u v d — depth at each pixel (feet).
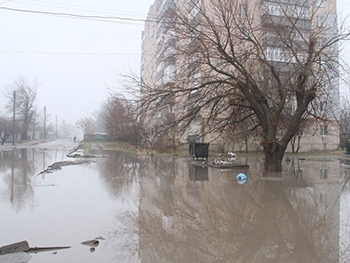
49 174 45.19
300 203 26.18
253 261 14.57
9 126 195.62
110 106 149.48
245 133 55.36
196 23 43.01
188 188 33.27
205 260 14.69
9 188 33.17
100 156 84.28
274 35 50.24
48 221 20.80
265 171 45.78
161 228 19.40
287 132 44.93
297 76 45.24
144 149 103.09
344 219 21.44
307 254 15.37
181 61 45.29
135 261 14.48
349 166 57.41
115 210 23.80
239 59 45.85
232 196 29.04
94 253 15.39
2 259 14.57
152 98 44.88
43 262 14.28
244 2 50.34
